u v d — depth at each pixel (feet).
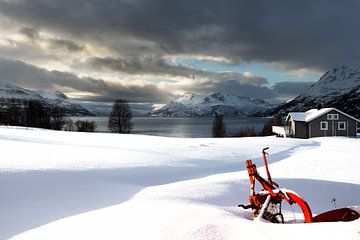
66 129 256.73
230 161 48.26
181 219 12.56
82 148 48.08
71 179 23.66
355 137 133.59
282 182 25.80
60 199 19.17
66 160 32.96
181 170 36.11
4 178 21.30
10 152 37.14
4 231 14.38
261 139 98.22
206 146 67.41
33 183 21.33
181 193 19.44
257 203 13.84
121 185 23.82
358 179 33.78
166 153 50.52
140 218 12.96
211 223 11.82
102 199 19.62
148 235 10.83
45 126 250.37
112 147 55.52
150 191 20.30
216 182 22.66
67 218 14.76
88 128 239.91
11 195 18.81
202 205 16.89
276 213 13.21
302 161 51.37
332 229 10.25
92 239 11.12
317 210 20.48
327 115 143.23
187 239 10.44
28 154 36.14
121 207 15.72
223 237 10.60
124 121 223.10
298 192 23.86
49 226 13.74
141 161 37.96
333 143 96.07
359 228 9.96
